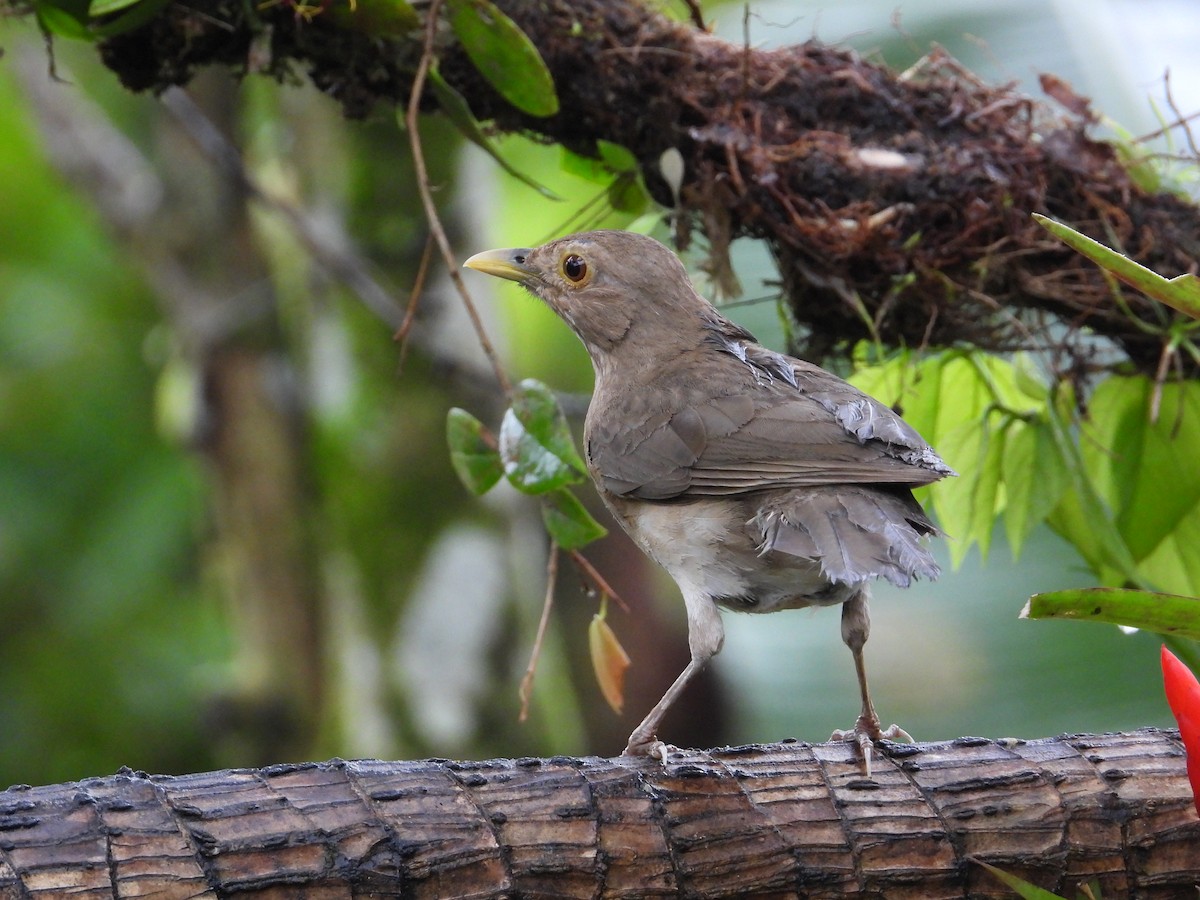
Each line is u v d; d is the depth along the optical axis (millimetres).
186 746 18156
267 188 15195
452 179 13453
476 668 13445
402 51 9273
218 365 15305
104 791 6133
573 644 18703
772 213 9523
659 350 10086
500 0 9359
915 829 6957
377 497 13727
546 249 10539
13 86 17641
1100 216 9742
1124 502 10477
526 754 13469
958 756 7250
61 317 19297
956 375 10922
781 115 9664
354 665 13641
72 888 5816
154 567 18391
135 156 16719
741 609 9414
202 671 17781
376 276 13570
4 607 18188
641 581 19047
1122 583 10570
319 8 8852
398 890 6305
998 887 7016
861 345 10688
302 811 6273
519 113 9672
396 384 13750
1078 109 10000
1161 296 6211
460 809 6512
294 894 6125
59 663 18172
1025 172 9609
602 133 9750
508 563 13750
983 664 13164
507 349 13914
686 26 9781
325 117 13406
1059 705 12688
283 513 15383
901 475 8328
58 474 18703
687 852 6738
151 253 15906
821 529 8078
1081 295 9766
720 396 9320
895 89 9828
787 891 6848
